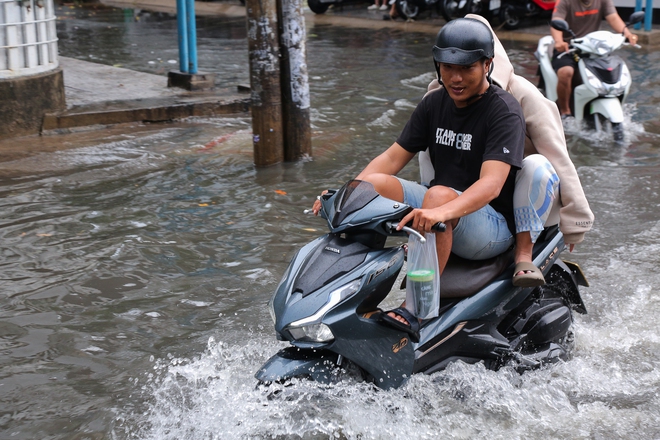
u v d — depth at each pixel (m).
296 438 2.83
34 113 7.86
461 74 3.03
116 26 17.25
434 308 2.97
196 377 3.31
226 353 3.53
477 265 3.29
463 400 3.09
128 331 3.77
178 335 3.73
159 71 11.66
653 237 5.01
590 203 5.65
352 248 2.91
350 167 6.65
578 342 3.73
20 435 2.93
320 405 2.87
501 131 3.07
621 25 8.05
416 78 10.80
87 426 2.98
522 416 3.03
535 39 14.66
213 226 5.20
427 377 3.10
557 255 3.51
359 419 2.85
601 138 7.49
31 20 7.70
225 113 9.00
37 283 4.29
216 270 4.48
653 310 4.05
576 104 7.81
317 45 14.27
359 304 2.83
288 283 2.87
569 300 3.82
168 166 6.70
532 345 3.49
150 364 3.45
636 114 8.47
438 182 3.35
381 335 2.90
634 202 5.66
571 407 3.13
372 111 8.82
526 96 3.46
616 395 3.25
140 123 8.48
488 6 15.62
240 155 7.09
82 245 4.83
